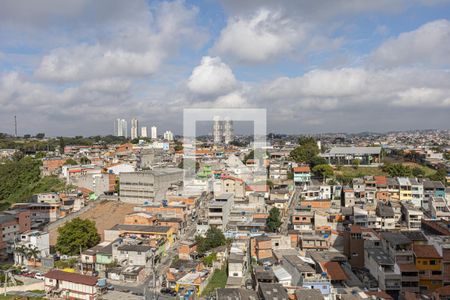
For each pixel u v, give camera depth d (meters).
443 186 134.88
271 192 140.75
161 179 156.50
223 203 116.38
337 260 82.81
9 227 106.62
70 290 77.19
